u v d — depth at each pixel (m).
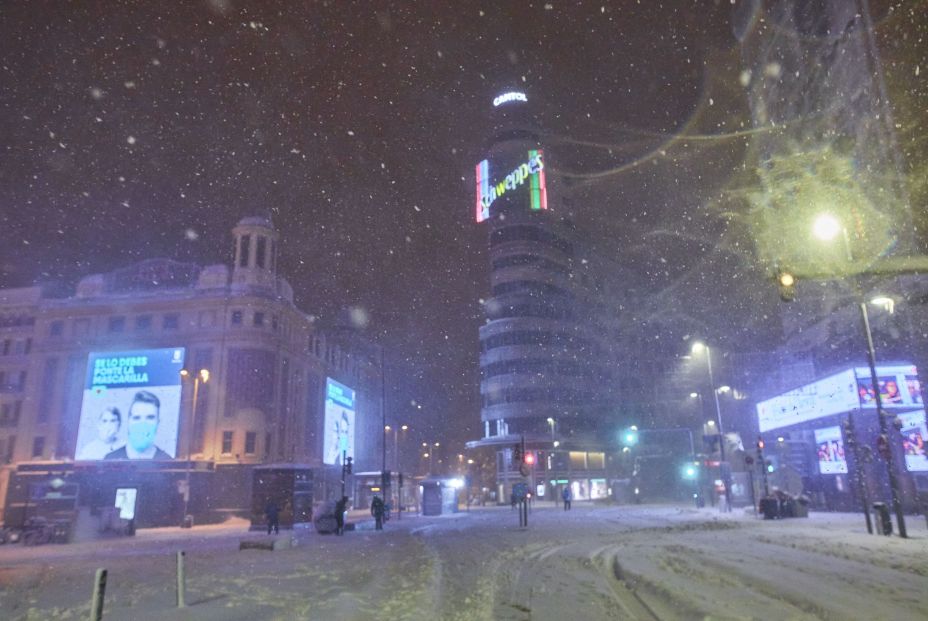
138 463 55.66
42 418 61.41
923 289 28.12
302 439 69.19
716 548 16.94
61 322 63.94
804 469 40.50
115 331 62.97
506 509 62.59
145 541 29.41
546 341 91.00
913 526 23.08
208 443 58.00
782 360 48.34
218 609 9.41
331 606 9.52
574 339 94.81
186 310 62.31
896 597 9.14
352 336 99.06
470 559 16.36
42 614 9.65
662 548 17.34
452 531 28.42
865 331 21.14
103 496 54.56
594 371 98.62
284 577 13.30
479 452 91.00
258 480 35.38
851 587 10.08
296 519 35.53
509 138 107.50
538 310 92.56
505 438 85.69
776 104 46.97
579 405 91.75
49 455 60.25
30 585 13.20
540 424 86.69
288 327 66.94
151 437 58.19
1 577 14.95
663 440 84.06
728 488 41.28
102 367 60.62
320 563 16.06
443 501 51.78
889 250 29.69
